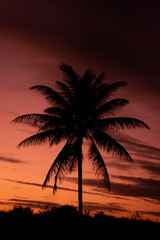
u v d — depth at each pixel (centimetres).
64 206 2311
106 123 2372
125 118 2356
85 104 2489
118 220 2209
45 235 1983
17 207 2261
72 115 2523
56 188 2400
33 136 2427
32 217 2197
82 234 2019
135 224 2169
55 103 2452
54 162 2431
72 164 2505
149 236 2044
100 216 2214
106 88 2458
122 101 2378
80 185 2405
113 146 2384
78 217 2206
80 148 2448
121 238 2009
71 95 2509
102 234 2033
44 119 2378
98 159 2405
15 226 2045
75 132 2505
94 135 2430
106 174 2403
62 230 2041
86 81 2502
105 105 2406
